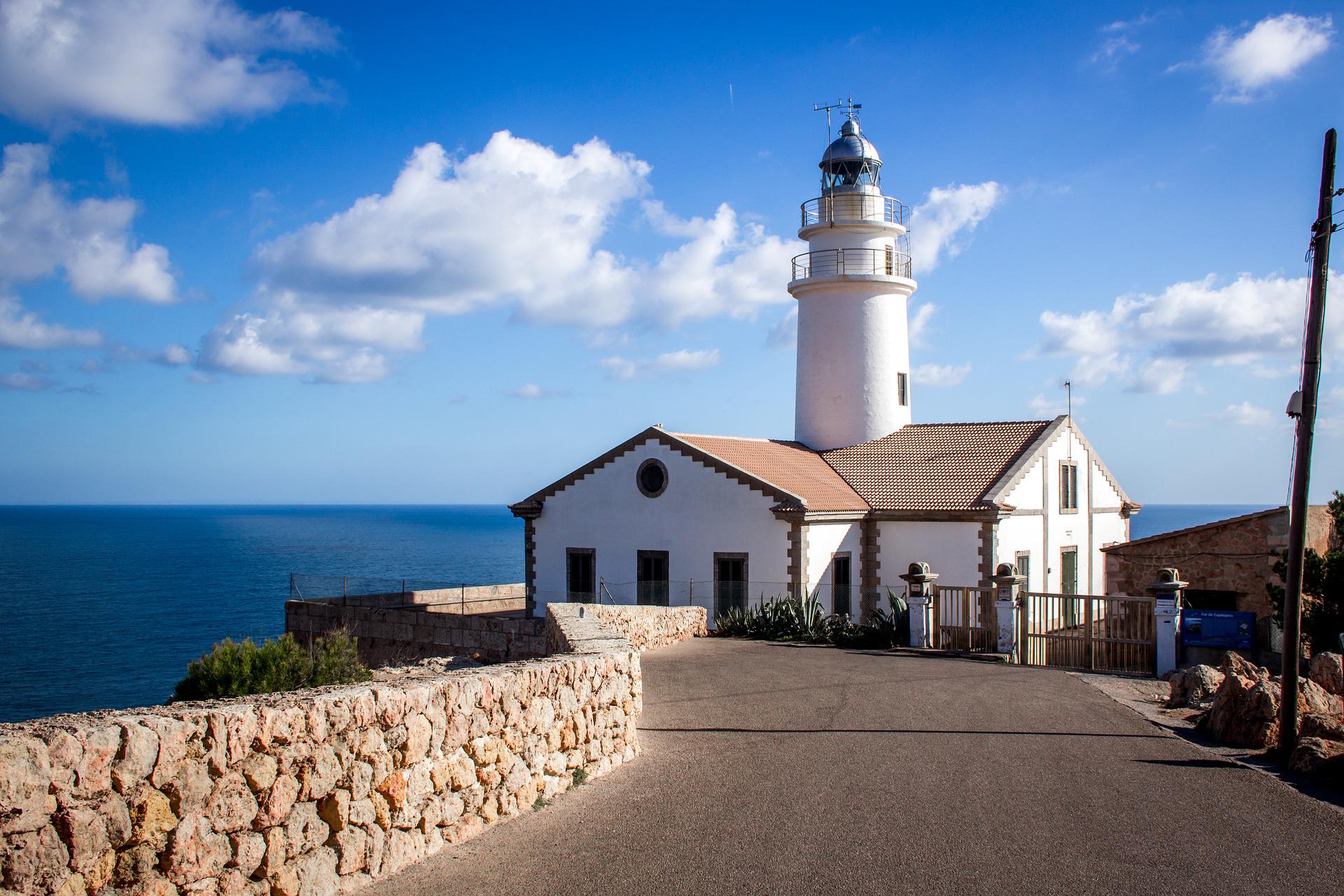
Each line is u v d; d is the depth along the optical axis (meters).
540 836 9.12
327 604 34.00
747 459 32.03
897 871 8.41
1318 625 20.77
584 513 32.81
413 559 131.00
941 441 35.41
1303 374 12.73
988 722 14.90
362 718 7.85
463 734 9.03
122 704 41.38
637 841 9.04
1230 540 25.22
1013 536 30.91
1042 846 9.07
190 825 6.48
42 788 5.73
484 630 30.05
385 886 7.79
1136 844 9.16
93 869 5.95
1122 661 21.81
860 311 37.22
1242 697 13.66
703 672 20.02
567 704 10.80
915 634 24.75
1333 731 12.53
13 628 63.91
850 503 31.09
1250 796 10.81
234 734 6.82
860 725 14.56
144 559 130.50
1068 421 34.62
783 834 9.30
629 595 31.88
